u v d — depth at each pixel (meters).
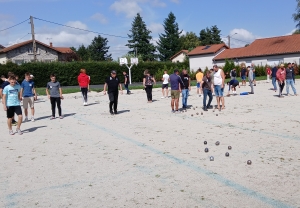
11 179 5.75
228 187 4.95
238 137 8.28
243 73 28.22
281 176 5.31
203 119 11.36
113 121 11.75
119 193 4.89
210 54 60.19
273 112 12.14
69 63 46.38
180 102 17.39
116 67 49.78
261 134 8.49
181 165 6.13
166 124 10.68
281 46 51.81
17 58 61.00
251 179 5.24
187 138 8.44
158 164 6.25
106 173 5.84
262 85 28.02
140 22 87.00
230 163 6.14
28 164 6.64
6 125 11.89
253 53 53.69
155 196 4.72
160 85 34.81
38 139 9.11
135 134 9.22
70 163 6.57
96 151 7.46
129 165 6.26
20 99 10.09
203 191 4.84
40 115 14.26
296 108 12.91
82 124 11.37
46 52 64.50
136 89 30.34
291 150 6.83
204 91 13.49
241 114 12.04
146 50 86.75
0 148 8.17
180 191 4.87
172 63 56.97
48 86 12.70
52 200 4.75
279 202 4.36
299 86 24.50
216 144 7.59
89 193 4.95
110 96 13.36
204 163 6.21
